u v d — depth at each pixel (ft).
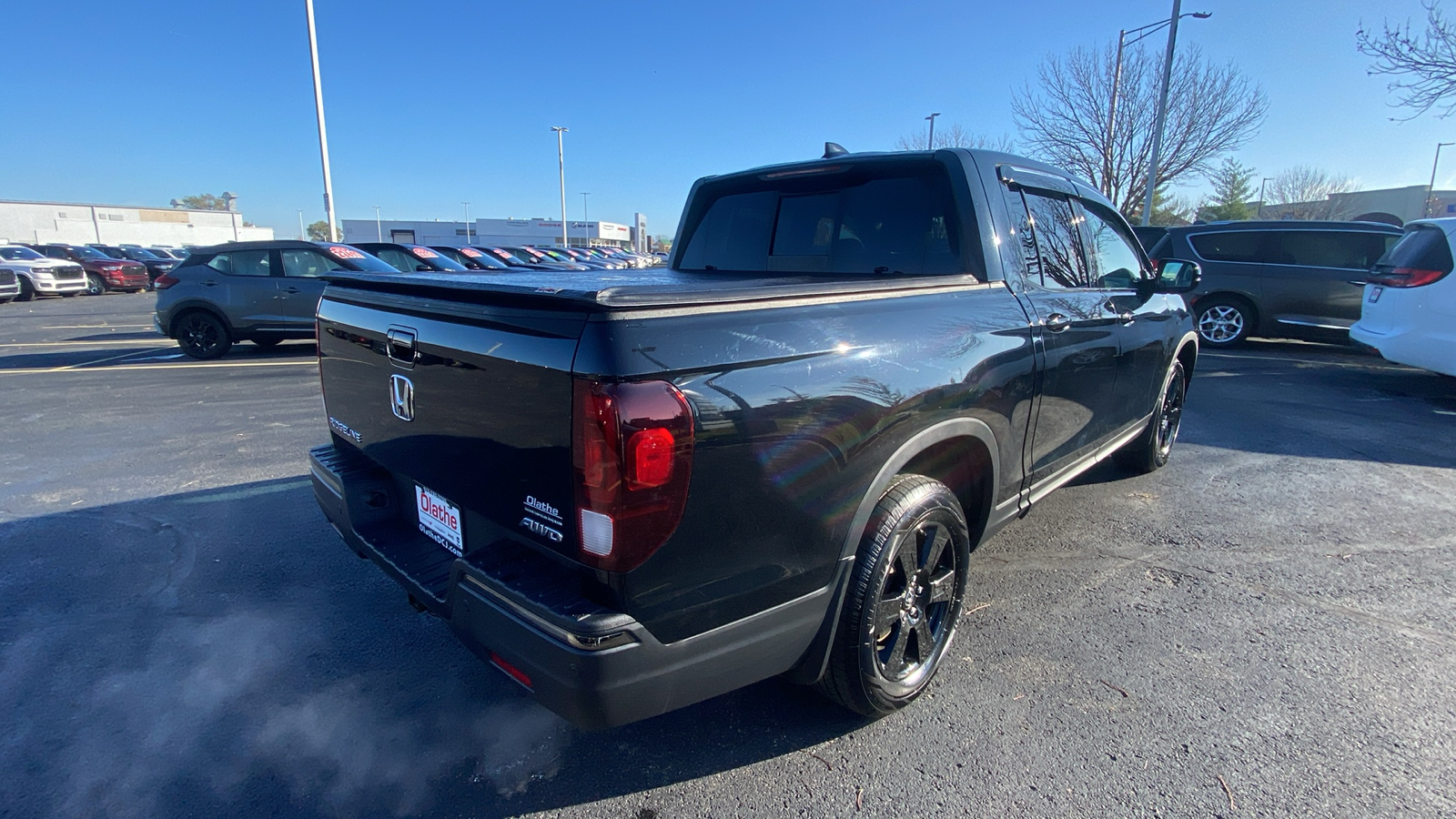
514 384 5.98
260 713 8.41
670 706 6.08
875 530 7.34
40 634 9.96
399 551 7.83
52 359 34.24
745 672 6.52
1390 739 7.84
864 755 7.68
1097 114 76.43
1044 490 10.81
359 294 8.51
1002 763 7.54
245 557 12.32
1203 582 11.41
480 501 6.72
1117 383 12.37
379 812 6.96
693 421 5.57
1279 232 33.45
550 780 7.38
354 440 9.03
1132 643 9.71
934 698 8.60
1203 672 9.06
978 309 8.66
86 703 8.54
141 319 55.57
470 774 7.47
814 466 6.51
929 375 7.61
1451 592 11.05
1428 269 22.53
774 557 6.38
